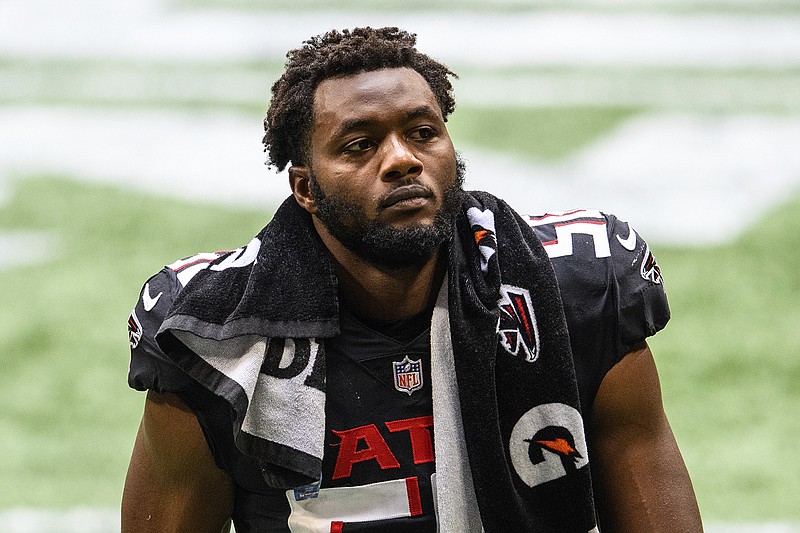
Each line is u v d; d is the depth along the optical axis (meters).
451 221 6.81
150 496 7.39
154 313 7.22
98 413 20.48
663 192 29.97
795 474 17.84
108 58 42.12
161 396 7.20
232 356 6.92
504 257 7.12
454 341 6.97
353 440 7.05
